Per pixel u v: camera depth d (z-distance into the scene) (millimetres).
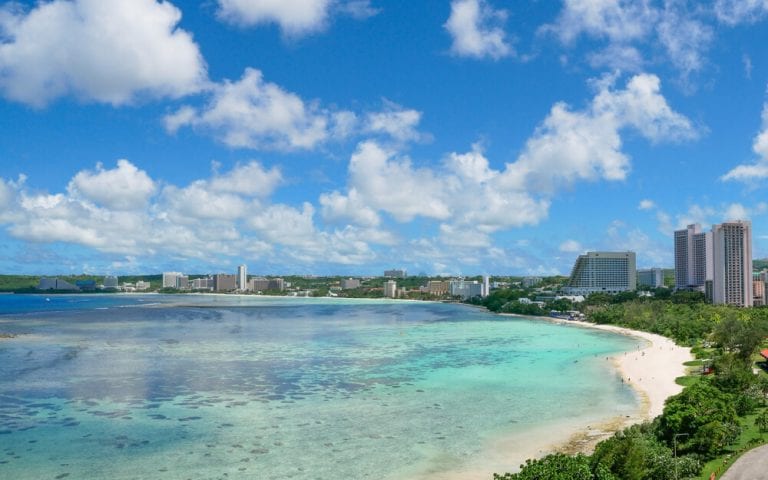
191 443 86938
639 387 128375
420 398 116875
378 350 192000
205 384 130250
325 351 188250
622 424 97500
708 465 71562
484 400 115250
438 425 96812
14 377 137500
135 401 113375
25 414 103250
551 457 60281
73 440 88375
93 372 144750
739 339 159500
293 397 117375
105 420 99438
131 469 76375
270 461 79188
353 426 96125
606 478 56719
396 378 139000
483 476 74000
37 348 190875
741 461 70812
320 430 93688
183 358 169875
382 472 75188
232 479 72812
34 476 74062
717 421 76938
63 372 144500
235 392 122000
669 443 77938
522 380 136875
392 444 86625
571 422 98938
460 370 151125
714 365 134250
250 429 94188
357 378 138625
